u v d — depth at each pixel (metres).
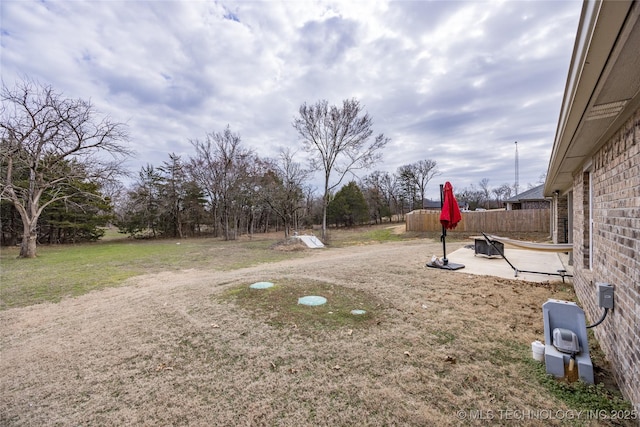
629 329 2.16
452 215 7.23
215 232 27.05
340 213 34.88
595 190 3.39
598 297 2.62
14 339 3.78
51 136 12.71
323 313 4.12
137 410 2.24
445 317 3.89
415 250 11.80
